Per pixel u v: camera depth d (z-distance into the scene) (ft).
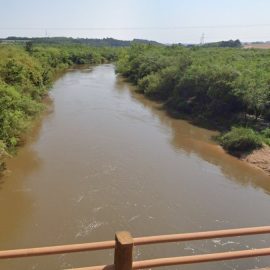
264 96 102.73
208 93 119.55
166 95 149.59
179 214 57.47
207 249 47.88
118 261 13.43
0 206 57.98
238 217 57.98
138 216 56.08
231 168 80.79
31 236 50.29
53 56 239.30
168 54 212.02
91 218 54.95
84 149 83.61
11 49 155.94
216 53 210.79
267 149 87.86
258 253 15.39
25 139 89.15
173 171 75.00
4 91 82.74
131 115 120.78
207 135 104.06
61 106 126.52
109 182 67.21
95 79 205.77
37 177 68.28
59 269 42.75
